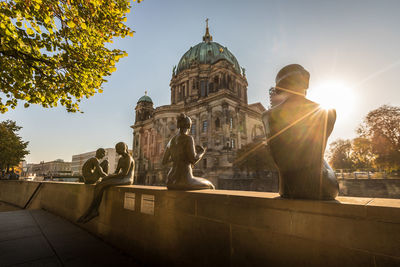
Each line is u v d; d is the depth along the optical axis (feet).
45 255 13.06
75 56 18.07
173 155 12.65
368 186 83.87
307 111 7.49
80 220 16.66
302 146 7.32
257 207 7.74
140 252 12.50
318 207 6.37
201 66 237.45
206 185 12.05
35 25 14.32
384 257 5.11
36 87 18.16
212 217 9.16
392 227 5.10
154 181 221.87
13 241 15.53
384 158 104.06
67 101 19.76
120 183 16.33
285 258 6.83
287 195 7.46
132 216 13.51
